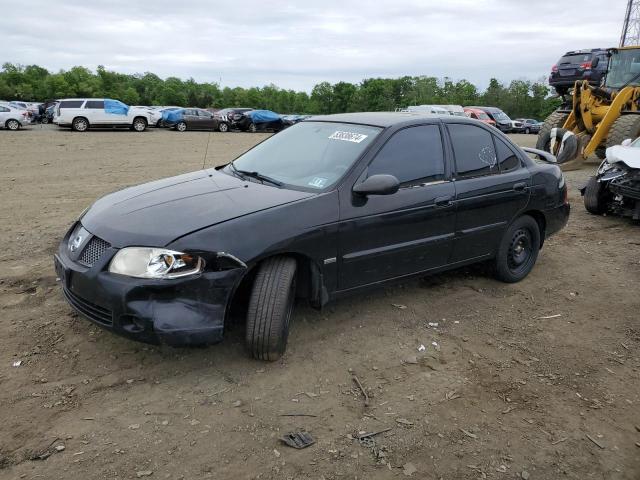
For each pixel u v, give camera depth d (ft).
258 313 11.29
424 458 9.32
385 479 8.79
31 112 114.93
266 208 11.67
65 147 58.85
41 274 16.53
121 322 10.58
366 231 12.92
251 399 10.66
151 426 9.72
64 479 8.38
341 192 12.66
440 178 14.75
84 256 11.37
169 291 10.43
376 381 11.57
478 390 11.48
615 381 12.17
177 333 10.39
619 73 45.70
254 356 11.79
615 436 10.26
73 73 310.45
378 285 13.84
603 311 15.98
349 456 9.25
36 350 12.03
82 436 9.38
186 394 10.71
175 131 103.14
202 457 9.02
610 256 21.26
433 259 14.89
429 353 12.88
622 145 28.37
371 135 13.93
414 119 14.79
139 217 11.51
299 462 9.02
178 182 14.10
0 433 9.35
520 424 10.43
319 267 12.29
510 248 17.28
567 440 10.05
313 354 12.48
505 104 258.16
